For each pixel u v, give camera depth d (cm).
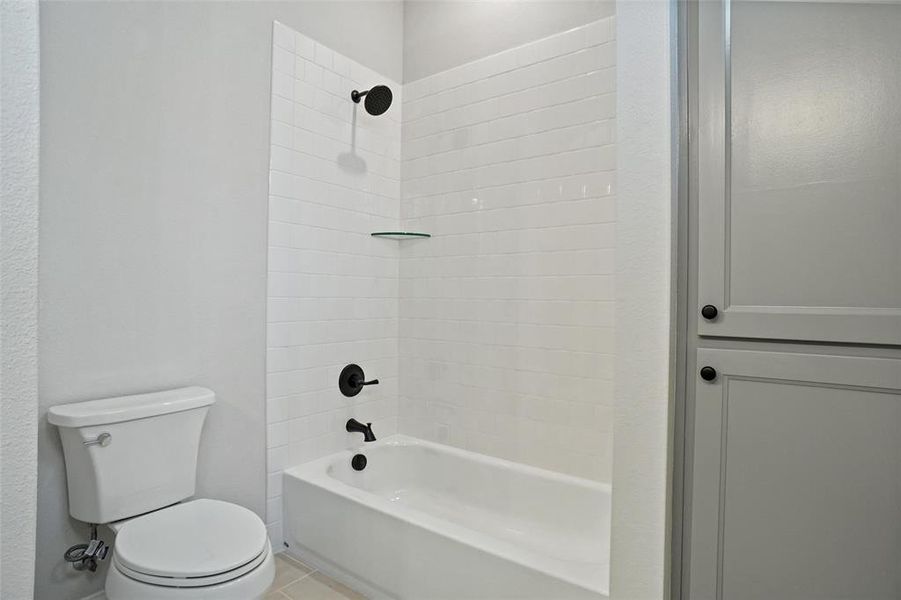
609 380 200
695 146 122
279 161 212
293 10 217
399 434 265
